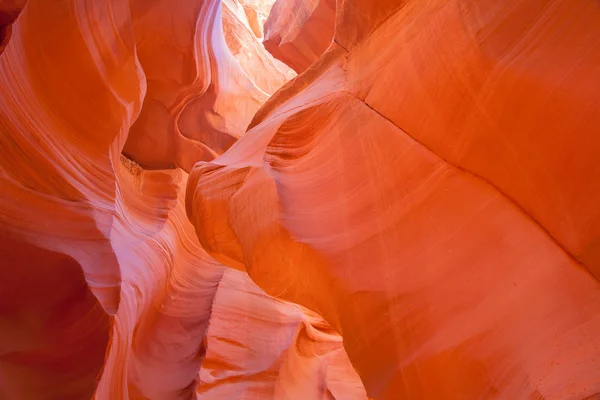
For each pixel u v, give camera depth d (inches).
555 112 87.6
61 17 164.6
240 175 196.1
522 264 91.9
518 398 82.3
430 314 103.7
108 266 163.5
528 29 96.7
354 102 160.7
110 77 190.5
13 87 145.3
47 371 127.5
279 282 155.3
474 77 106.4
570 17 88.3
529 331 85.8
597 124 80.8
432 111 121.4
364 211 133.1
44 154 158.1
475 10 113.0
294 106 206.1
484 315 94.3
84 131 183.9
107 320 143.6
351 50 205.9
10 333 123.5
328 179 151.5
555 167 88.2
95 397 144.3
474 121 107.4
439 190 114.7
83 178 178.9
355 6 198.5
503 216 99.0
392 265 116.8
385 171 132.4
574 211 85.2
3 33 135.0
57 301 135.3
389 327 109.8
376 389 106.7
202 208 205.6
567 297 82.7
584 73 83.0
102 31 184.7
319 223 144.1
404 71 137.6
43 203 150.6
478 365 90.9
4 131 141.7
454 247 106.2
